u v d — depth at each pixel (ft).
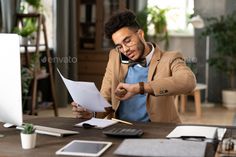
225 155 4.19
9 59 4.97
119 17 6.12
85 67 20.31
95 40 20.13
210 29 19.27
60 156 4.29
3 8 14.75
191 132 5.10
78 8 20.01
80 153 4.34
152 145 4.37
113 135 5.12
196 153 4.08
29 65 14.96
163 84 5.72
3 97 5.18
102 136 5.20
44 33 15.72
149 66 6.59
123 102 6.63
